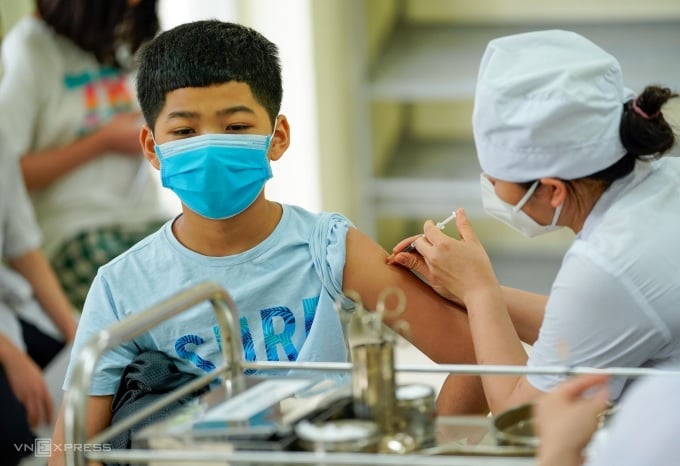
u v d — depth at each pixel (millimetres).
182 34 1989
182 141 1957
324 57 5355
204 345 2023
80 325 2070
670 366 1916
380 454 1397
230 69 1955
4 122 3555
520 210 1951
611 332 1844
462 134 5930
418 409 1482
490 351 1918
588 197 1921
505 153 1878
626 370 1556
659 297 1824
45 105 3805
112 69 3893
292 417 1465
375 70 5371
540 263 5875
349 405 1513
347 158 5715
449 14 5762
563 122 1818
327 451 1388
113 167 3906
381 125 5734
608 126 1834
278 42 5164
